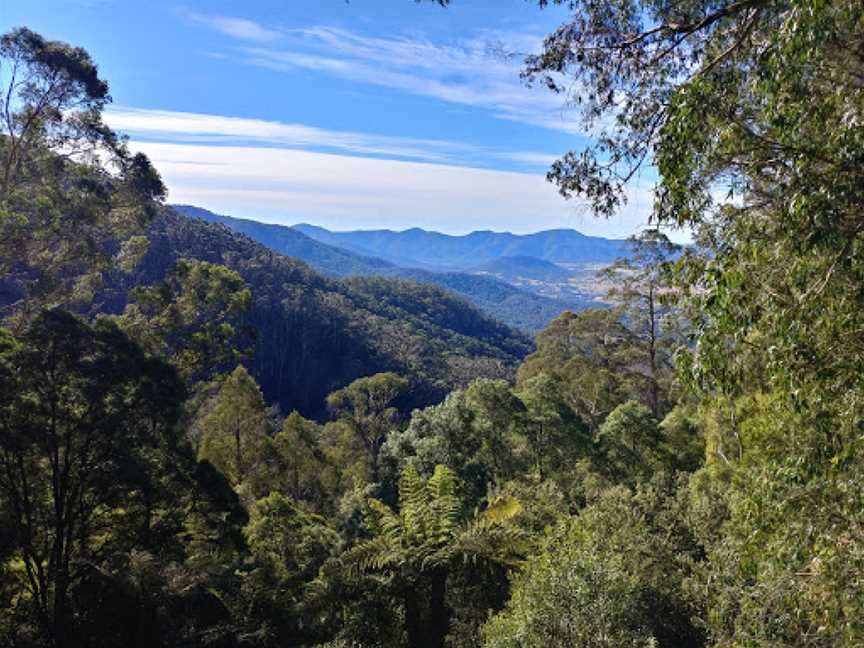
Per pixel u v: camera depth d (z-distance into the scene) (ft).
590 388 99.04
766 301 12.25
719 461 38.11
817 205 10.57
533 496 50.72
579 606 23.84
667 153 13.80
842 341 11.69
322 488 99.76
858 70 12.92
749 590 16.81
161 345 73.31
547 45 20.56
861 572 13.07
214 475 48.24
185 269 80.07
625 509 35.83
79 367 38.83
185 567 43.09
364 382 114.62
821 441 12.62
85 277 72.28
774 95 12.26
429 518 40.34
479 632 34.88
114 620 37.14
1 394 35.37
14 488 36.65
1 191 62.13
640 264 84.58
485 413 75.31
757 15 13.91
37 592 38.52
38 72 64.90
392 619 40.55
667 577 30.22
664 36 18.24
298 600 45.68
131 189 76.07
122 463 39.17
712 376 13.58
